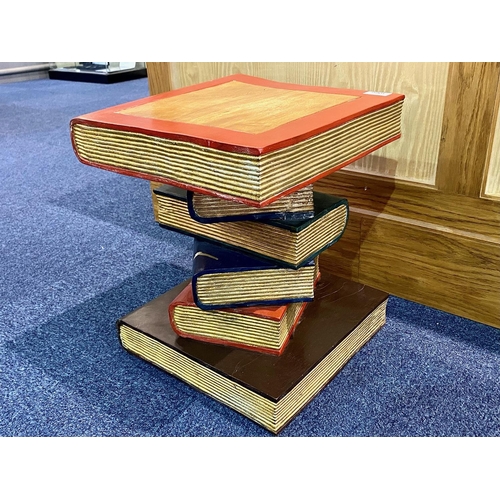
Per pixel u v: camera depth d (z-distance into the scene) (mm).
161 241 1172
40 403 704
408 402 682
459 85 726
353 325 738
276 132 501
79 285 997
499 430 635
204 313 695
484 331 818
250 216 614
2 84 3520
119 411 687
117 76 3469
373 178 861
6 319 896
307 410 677
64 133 2184
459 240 802
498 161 743
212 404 695
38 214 1344
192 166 513
